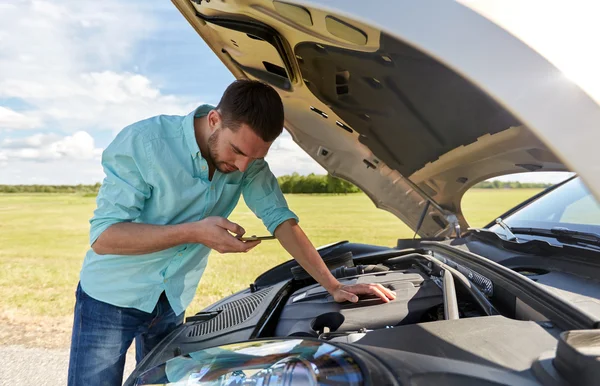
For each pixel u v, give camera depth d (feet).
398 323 4.63
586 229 5.61
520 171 6.64
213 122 4.80
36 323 16.28
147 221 5.30
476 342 3.31
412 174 7.74
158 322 6.05
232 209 6.00
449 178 7.59
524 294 4.20
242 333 4.89
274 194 6.09
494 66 2.55
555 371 2.80
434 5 2.68
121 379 5.81
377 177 8.11
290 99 6.47
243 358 3.53
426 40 2.65
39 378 11.80
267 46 4.91
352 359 3.02
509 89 2.52
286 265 7.34
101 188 5.01
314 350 3.34
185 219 5.38
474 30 2.60
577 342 2.73
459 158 6.71
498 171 6.88
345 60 4.67
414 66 4.32
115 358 5.65
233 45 5.34
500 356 3.10
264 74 5.93
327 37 3.94
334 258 6.72
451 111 5.25
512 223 6.77
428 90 4.86
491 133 5.53
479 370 2.91
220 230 4.62
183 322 6.43
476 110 5.02
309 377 2.97
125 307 5.49
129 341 5.74
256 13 4.09
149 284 5.46
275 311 5.31
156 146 4.92
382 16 2.74
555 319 3.69
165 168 4.95
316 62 4.98
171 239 4.66
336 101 5.98
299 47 4.71
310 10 3.38
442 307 4.78
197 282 6.13
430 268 5.82
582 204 6.02
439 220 8.75
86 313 5.50
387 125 6.23
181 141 5.08
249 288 7.26
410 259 6.29
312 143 7.59
